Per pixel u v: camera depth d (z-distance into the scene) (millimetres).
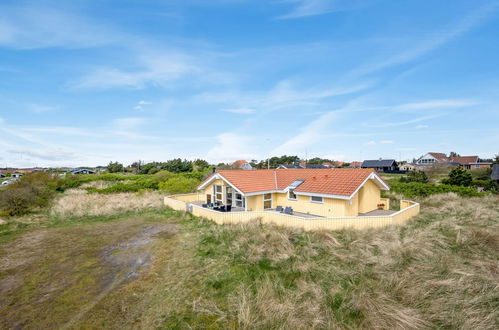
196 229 14055
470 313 6121
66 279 8438
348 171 17078
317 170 18922
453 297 6801
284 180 19250
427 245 10461
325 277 8180
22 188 20859
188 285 7902
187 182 28953
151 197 24703
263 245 10773
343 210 14641
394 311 6238
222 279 8188
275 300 6828
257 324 5969
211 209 16531
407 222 14703
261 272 8641
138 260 9992
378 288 7355
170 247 11359
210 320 6227
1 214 17078
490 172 35906
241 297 7082
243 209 17453
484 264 8609
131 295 7387
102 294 7469
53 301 7121
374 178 16766
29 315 6484
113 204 21125
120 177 42719
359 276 8227
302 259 9594
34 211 19484
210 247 11102
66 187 33500
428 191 23781
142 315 6453
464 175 26703
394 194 24188
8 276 8695
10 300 7199
